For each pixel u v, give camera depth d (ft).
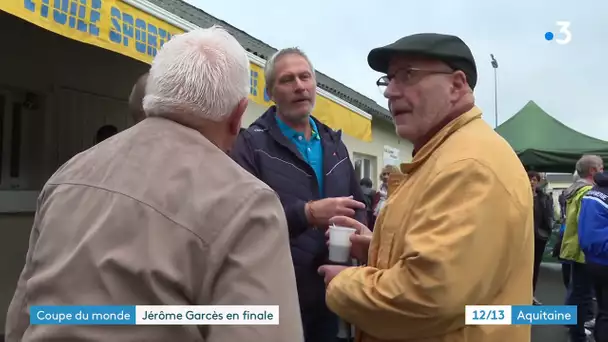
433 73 5.02
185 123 4.02
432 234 4.23
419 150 5.16
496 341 4.45
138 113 6.29
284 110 7.16
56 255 3.59
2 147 13.60
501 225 4.28
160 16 9.60
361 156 41.16
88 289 3.38
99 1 8.16
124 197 3.58
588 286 16.12
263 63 12.80
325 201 6.38
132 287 3.37
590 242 13.12
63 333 3.36
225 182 3.68
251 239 3.53
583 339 16.10
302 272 6.71
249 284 3.41
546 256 37.47
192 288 3.45
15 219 13.64
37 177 14.48
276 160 6.86
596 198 13.17
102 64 16.22
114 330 3.34
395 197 5.07
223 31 4.32
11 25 13.07
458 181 4.35
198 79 3.92
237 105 4.15
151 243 3.43
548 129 30.40
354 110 19.02
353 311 4.69
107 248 3.44
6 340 4.01
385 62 5.55
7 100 13.67
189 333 3.40
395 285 4.33
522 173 4.73
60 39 14.67
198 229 3.48
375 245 5.27
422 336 4.47
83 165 3.97
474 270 4.12
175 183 3.61
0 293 13.10
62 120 14.93
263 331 3.38
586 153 27.96
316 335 6.88
